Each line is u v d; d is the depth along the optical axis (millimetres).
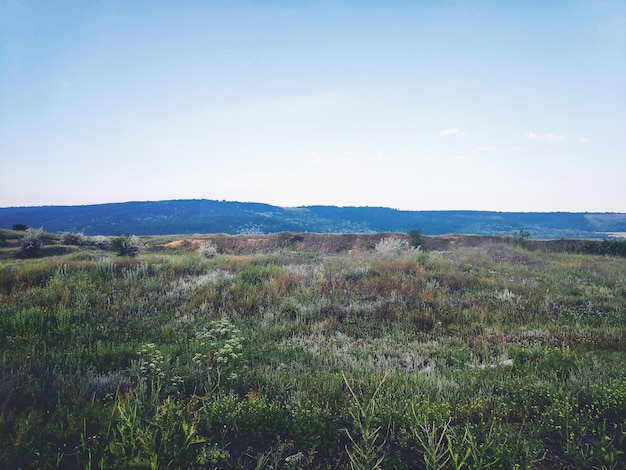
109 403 4703
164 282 12570
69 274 12227
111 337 7949
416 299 11695
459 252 24609
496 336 8781
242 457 3879
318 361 6867
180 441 3852
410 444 4133
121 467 3396
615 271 17984
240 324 9375
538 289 13273
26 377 5277
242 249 40844
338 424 4449
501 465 3551
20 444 3580
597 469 3656
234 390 5422
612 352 7613
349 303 11344
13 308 8930
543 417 4578
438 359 7254
